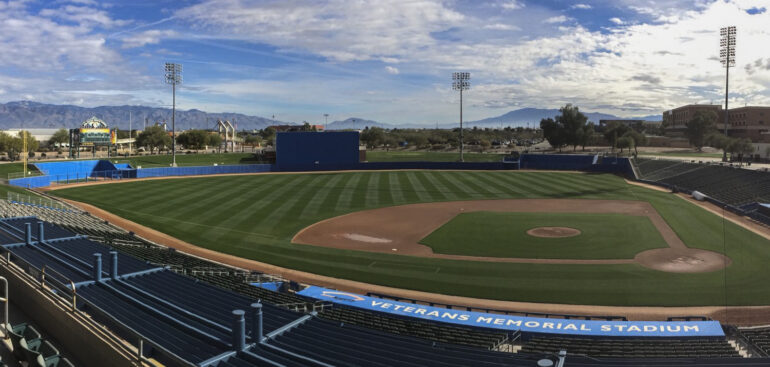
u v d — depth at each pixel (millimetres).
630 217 38781
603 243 30594
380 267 26391
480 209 44000
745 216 38562
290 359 9453
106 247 19234
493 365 9883
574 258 27531
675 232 33156
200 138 121312
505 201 48719
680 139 121375
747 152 74938
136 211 42062
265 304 13469
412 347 11148
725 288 22203
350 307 18188
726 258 26812
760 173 50406
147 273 15844
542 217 39594
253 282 21547
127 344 9516
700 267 25375
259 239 32562
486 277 24547
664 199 48688
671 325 16312
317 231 35094
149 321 11359
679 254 27844
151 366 8609
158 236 33031
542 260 27281
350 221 38688
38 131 137000
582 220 37969
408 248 30328
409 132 187750
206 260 25984
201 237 32906
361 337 11602
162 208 43625
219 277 20922
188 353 9719
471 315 17359
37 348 10570
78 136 89875
